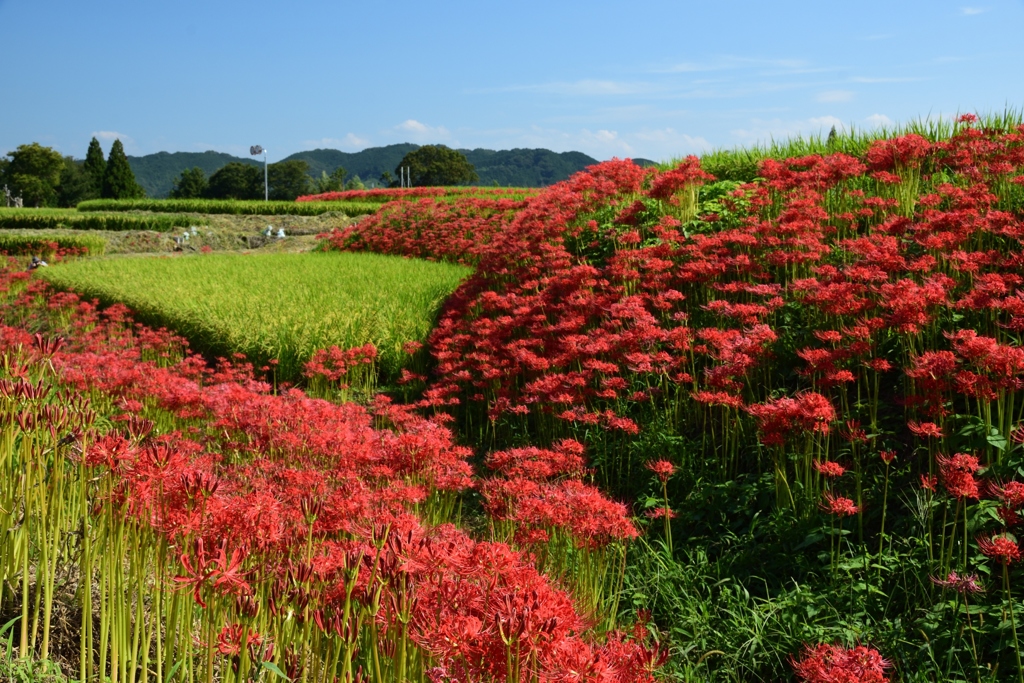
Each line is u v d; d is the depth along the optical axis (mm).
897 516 4609
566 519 3877
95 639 2949
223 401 4930
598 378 7129
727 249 7754
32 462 2945
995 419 4793
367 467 4348
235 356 9203
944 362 4492
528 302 8633
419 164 104938
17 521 3049
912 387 5363
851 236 8055
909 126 10312
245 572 2176
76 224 29844
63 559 3256
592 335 7430
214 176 97250
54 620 2988
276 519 2549
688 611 4172
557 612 1885
